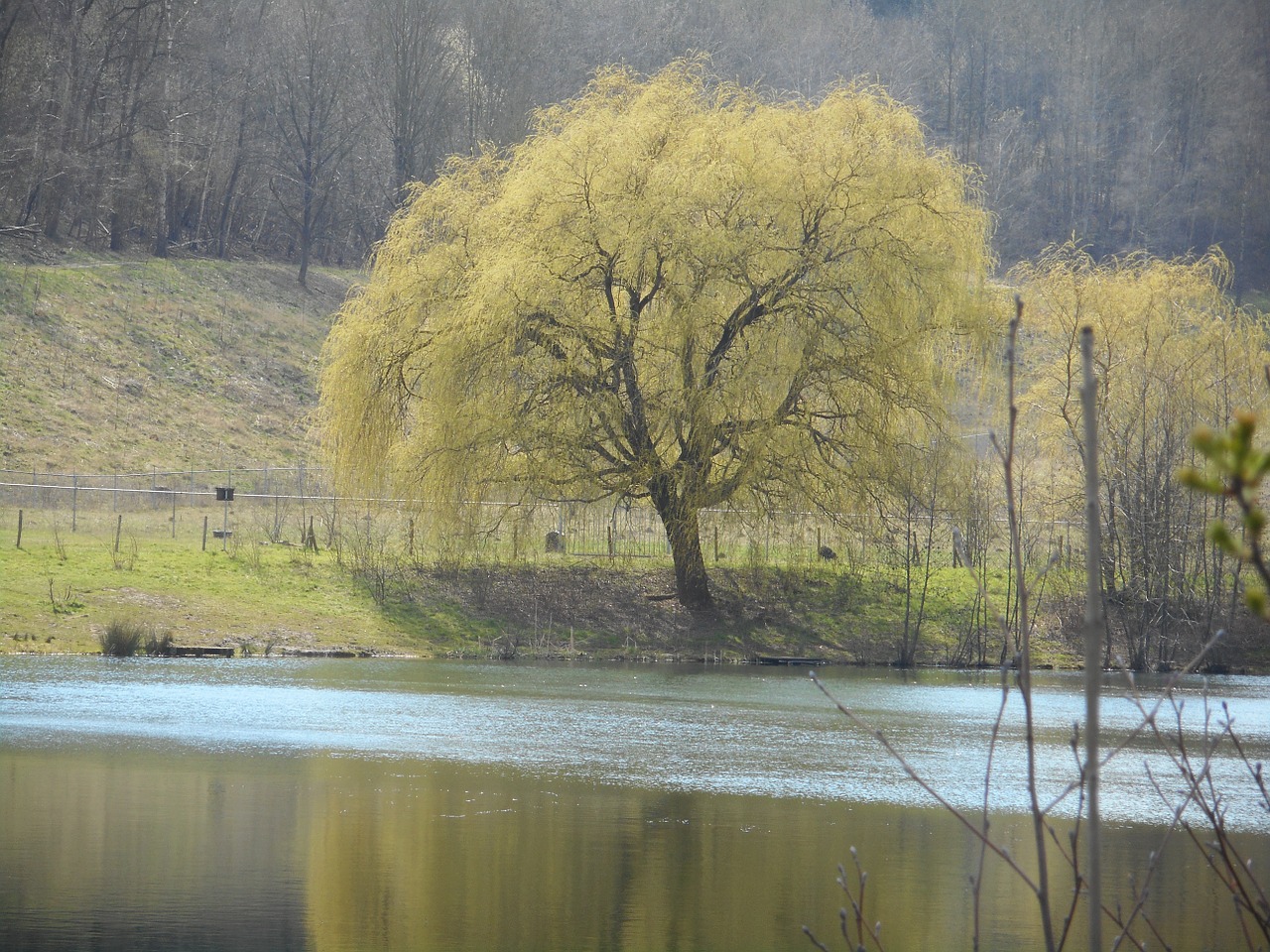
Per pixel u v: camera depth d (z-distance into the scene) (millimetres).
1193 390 68812
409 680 51094
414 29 161750
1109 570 67938
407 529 73500
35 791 28656
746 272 59531
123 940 18703
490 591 67750
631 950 19031
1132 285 72500
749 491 61531
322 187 171625
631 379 62312
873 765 35188
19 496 85938
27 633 56219
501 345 60625
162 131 153000
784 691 51156
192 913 20156
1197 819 29625
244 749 34906
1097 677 8414
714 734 39938
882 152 62250
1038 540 74000
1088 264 74438
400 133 162625
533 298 59469
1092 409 8375
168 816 26672
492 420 61031
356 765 33219
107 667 51344
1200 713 47625
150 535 76875
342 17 165750
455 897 21609
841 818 28438
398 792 29922
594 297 62625
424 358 63469
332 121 162875
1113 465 69312
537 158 63094
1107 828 28453
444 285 63750
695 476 61312
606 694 48875
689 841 26000
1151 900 22703
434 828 26516
